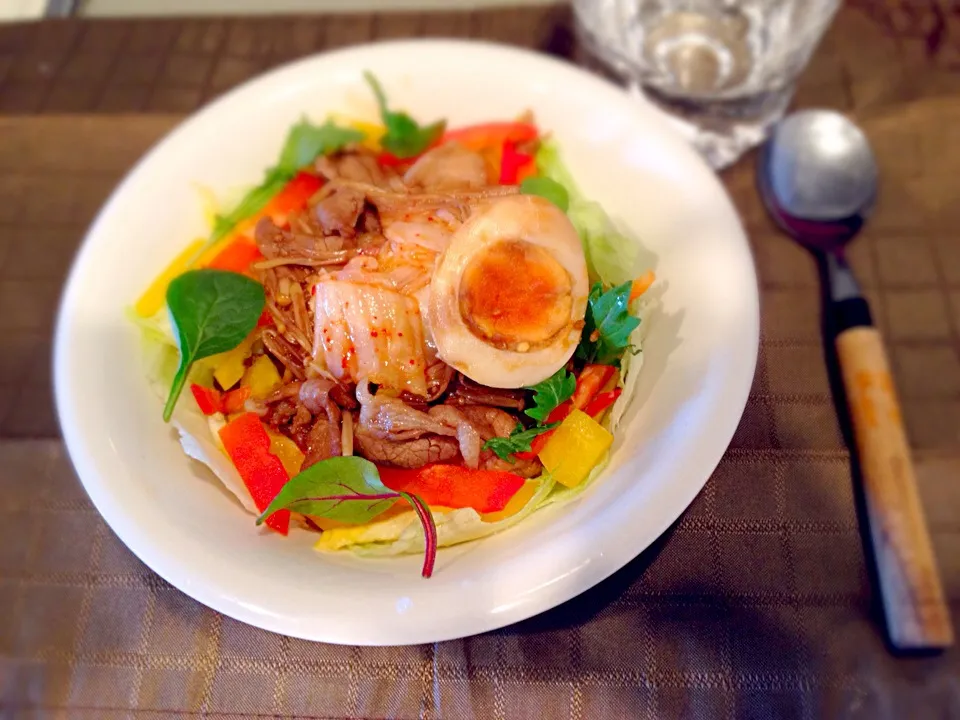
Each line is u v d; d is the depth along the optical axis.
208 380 0.29
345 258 0.29
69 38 0.38
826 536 0.24
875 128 0.32
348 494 0.23
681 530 0.25
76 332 0.26
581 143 0.30
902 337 0.28
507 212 0.25
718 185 0.26
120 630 0.24
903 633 0.23
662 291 0.26
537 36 0.36
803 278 0.29
